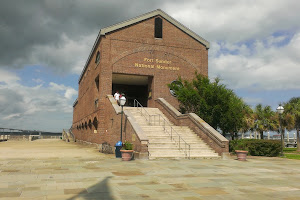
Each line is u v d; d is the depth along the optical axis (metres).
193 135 20.08
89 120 32.34
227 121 22.05
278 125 35.12
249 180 9.62
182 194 7.30
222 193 7.52
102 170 11.30
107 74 26.34
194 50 30.31
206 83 23.98
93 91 30.75
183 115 22.30
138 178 9.55
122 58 27.19
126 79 31.98
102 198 6.69
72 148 26.80
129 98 35.88
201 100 22.23
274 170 12.32
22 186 7.96
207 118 22.05
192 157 16.48
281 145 20.78
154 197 6.92
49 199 6.46
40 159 15.62
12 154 19.12
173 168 12.20
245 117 33.41
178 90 25.33
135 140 16.52
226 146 17.08
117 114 20.73
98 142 25.52
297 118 32.28
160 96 28.16
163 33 29.27
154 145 17.66
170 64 29.03
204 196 7.13
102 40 26.70
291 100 33.22
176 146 17.84
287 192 7.77
